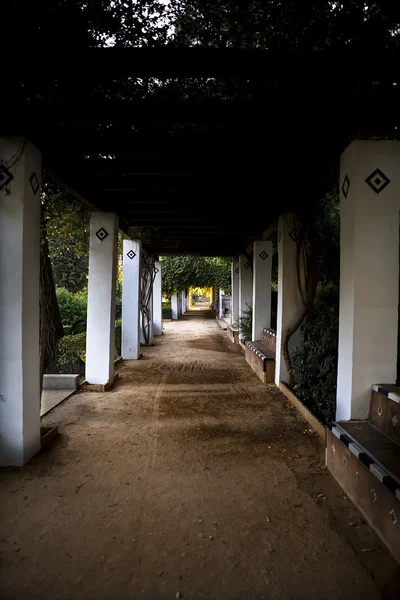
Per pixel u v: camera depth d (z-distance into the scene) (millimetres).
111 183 5004
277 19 2365
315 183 4477
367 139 3156
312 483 3010
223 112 3057
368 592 1891
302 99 2906
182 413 4863
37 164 3477
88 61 2479
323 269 6762
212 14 2350
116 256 6395
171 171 4344
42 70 2520
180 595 1867
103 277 6152
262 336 8539
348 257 3305
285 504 2699
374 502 2373
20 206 3260
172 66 2523
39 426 3605
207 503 2715
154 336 14039
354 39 2414
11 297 3283
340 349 3482
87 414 4809
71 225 6039
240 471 3227
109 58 2479
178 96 3014
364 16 2277
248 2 2258
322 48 2492
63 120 3127
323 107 2988
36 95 2844
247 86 2859
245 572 2025
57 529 2402
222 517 2537
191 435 4078
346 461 2824
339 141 3438
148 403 5332
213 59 2486
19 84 2689
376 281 3213
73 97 2924
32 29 2307
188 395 5781
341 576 1998
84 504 2697
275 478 3096
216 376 7227
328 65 2502
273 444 3830
